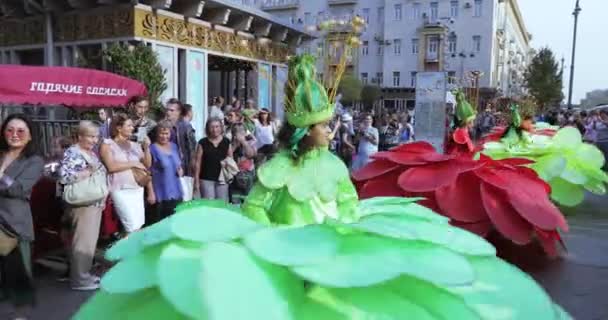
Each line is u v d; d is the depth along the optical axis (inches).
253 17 638.5
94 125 208.5
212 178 277.9
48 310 186.1
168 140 261.6
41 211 245.4
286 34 732.7
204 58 582.9
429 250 105.8
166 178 255.6
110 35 506.9
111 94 352.2
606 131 695.1
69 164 203.6
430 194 239.5
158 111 342.3
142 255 103.0
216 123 277.9
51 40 543.2
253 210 121.2
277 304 85.3
